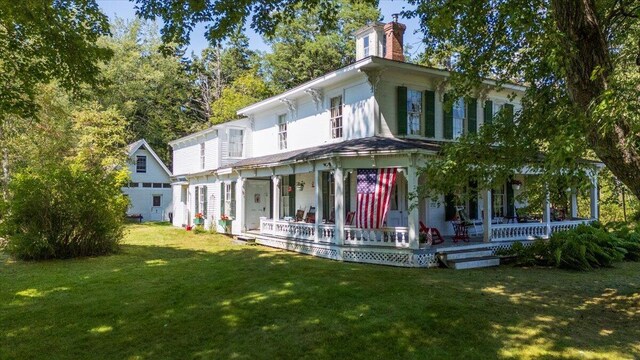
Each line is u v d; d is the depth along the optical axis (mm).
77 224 12977
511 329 6066
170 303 7465
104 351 5324
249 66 44719
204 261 12281
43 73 9898
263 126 20891
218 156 21188
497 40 8117
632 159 4941
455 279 9508
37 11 8172
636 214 15273
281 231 15531
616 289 8617
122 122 27500
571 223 14906
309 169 13750
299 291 8258
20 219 12367
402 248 11289
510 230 13242
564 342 5566
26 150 21969
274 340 5648
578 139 5043
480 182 8000
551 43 6008
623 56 7734
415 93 14812
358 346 5438
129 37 39812
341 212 12375
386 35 15797
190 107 44219
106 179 13930
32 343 5613
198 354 5203
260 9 7664
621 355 5141
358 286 8695
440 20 7121
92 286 8891
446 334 5852
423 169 8828
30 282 9336
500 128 7809
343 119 15219
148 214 33406
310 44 32969
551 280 9508
